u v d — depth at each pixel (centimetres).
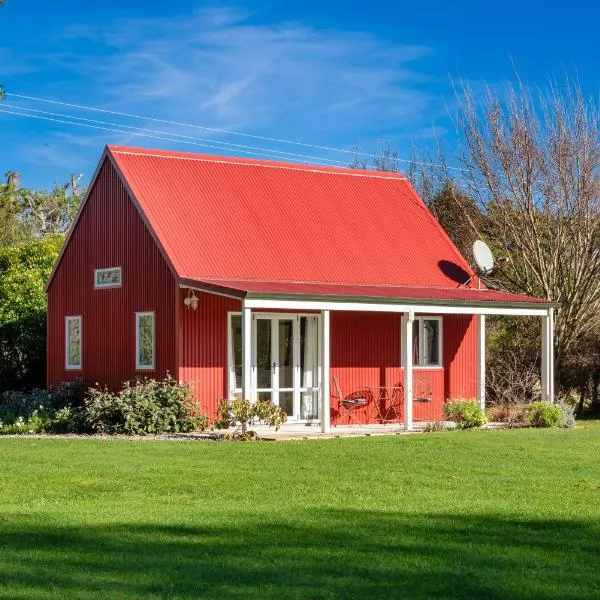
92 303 2638
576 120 3212
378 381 2606
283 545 1009
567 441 2005
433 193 4150
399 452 1809
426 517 1173
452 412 2428
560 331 3152
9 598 794
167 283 2341
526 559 954
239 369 2384
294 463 1659
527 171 3198
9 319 3189
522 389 2934
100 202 2622
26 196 6062
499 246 3491
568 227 3167
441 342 2733
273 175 2791
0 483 1450
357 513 1198
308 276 2492
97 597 803
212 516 1175
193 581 856
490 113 3319
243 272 2392
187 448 1869
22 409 2481
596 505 1269
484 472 1562
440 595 821
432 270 2745
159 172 2578
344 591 828
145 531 1077
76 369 2697
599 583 867
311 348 2509
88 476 1511
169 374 2320
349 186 2914
